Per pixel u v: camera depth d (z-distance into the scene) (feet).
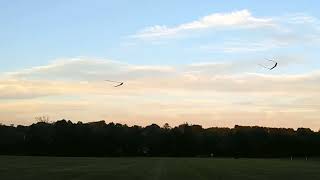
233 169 288.10
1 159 474.08
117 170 260.83
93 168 286.05
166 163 399.44
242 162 465.47
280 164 409.69
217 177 201.57
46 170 255.09
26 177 192.34
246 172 252.62
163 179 183.83
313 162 484.74
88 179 185.57
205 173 232.73
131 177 196.95
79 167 301.02
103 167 303.48
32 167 292.61
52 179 183.73
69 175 211.20
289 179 197.47
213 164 384.88
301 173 248.32
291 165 383.65
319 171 272.31
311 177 212.64
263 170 280.51
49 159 492.95
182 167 309.42
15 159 475.72
